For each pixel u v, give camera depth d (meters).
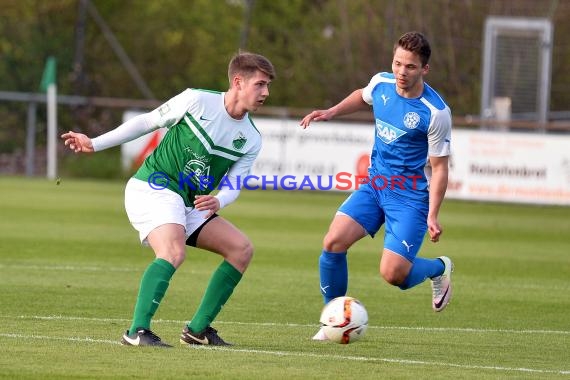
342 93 104.94
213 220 21.19
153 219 20.41
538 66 83.75
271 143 72.19
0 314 24.48
